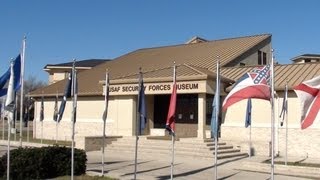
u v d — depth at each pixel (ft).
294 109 87.71
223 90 94.73
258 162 71.56
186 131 101.81
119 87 102.78
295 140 86.99
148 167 69.51
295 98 87.71
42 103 118.52
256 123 91.45
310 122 40.57
